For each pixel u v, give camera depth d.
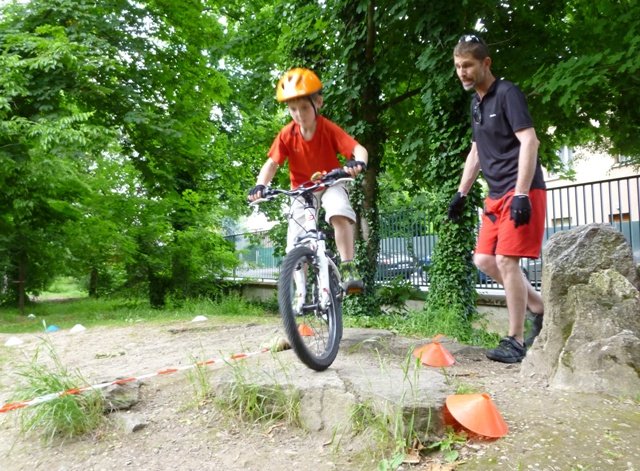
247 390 3.08
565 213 10.42
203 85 15.83
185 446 2.80
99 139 12.10
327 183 3.66
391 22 8.81
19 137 11.59
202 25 15.15
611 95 8.84
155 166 15.90
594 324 3.17
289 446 2.71
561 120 9.48
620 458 2.22
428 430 2.50
